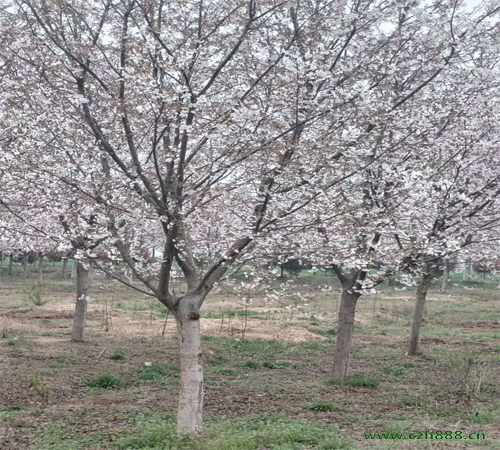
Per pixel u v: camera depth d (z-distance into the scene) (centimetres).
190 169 686
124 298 2680
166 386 1052
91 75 743
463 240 981
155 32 621
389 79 788
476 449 641
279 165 645
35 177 686
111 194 734
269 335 1694
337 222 716
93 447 658
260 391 1006
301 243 771
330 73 675
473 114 830
